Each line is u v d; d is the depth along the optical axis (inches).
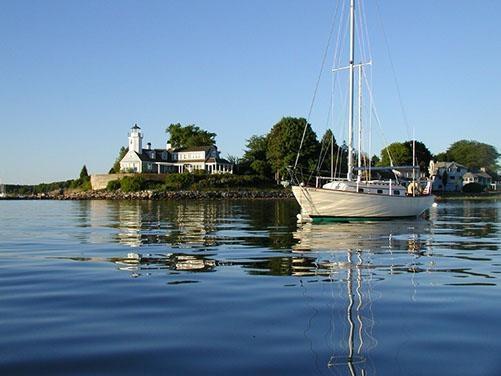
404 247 697.6
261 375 215.8
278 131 4192.9
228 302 350.0
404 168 1439.5
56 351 247.4
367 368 223.8
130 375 216.7
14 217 1544.0
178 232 954.7
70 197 4357.8
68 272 479.2
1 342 261.9
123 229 1032.2
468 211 1952.5
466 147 6614.2
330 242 764.0
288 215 1624.0
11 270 491.8
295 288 399.5
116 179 4517.7
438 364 228.7
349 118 1418.6
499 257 595.2
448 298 364.2
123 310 329.1
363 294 376.8
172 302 350.9
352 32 1439.5
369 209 1252.5
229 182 4330.7
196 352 245.4
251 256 597.6
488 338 267.7
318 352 245.0
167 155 4842.5
